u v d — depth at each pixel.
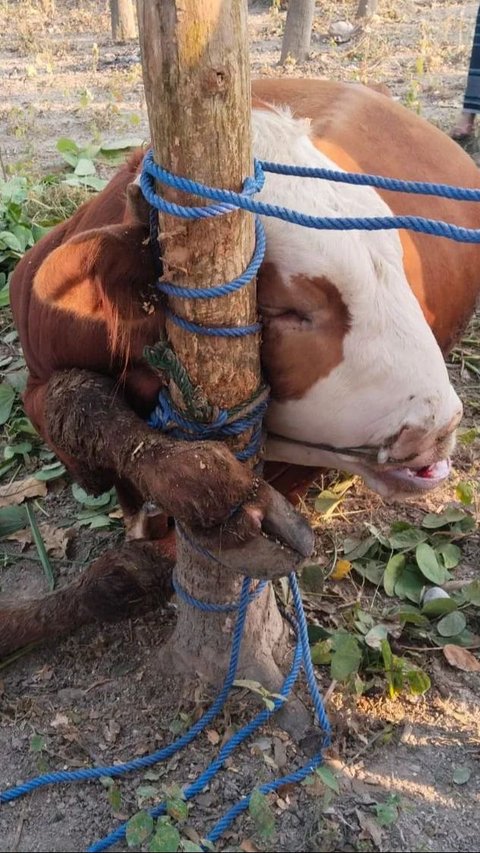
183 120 0.87
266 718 1.19
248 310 1.00
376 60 4.36
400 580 1.45
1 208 2.51
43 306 1.19
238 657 1.19
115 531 1.61
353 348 1.06
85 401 1.12
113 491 1.66
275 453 1.23
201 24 0.83
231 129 0.88
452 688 1.28
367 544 1.51
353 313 1.05
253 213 0.95
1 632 1.34
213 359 1.00
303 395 1.10
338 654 1.22
